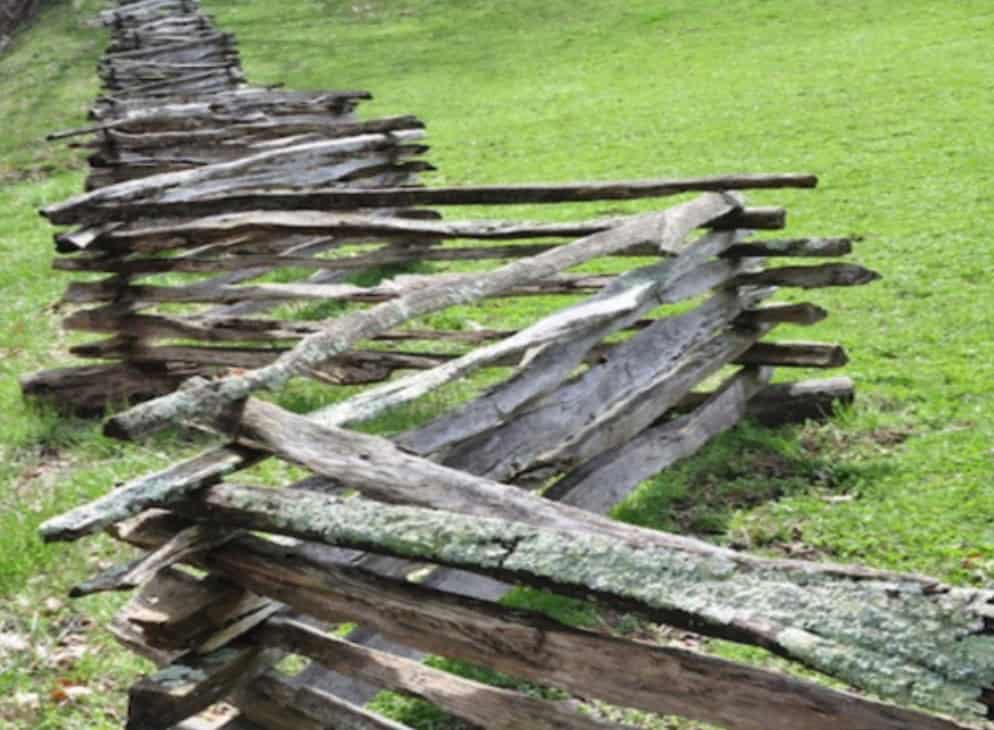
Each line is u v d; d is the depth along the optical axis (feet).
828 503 19.77
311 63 90.79
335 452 12.40
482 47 89.15
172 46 67.10
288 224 22.02
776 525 19.15
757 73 68.23
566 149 55.77
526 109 67.10
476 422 15.33
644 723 14.52
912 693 8.19
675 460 20.31
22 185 61.98
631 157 52.65
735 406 22.25
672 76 71.51
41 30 109.70
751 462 21.43
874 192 42.11
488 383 25.38
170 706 12.03
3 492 22.90
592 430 17.85
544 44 87.56
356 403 13.74
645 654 10.27
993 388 24.11
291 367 13.46
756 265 22.45
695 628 9.27
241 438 12.90
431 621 11.51
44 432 25.59
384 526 11.09
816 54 71.26
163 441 24.45
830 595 8.90
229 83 62.39
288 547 12.60
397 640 11.76
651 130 57.52
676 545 10.07
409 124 37.86
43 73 93.71
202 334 26.12
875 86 60.08
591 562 9.91
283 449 12.58
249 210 24.03
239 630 12.94
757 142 52.31
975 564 17.47
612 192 20.90
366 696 14.32
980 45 66.49
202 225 23.72
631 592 9.55
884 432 22.43
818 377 25.77
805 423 22.97
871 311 30.17
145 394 26.89
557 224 20.20
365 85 81.56
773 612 8.96
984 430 22.03
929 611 8.47
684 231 19.31
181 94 60.70
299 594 12.30
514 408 15.89
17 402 27.40
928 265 33.30
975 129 49.03
